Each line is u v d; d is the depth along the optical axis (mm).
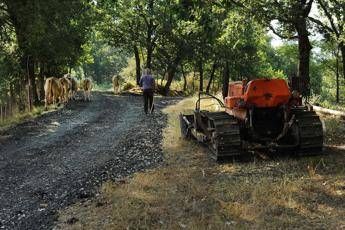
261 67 59969
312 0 20016
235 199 7266
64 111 22672
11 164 10688
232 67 51781
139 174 9062
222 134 9562
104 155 11281
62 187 8555
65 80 27516
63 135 14781
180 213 6766
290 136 10125
